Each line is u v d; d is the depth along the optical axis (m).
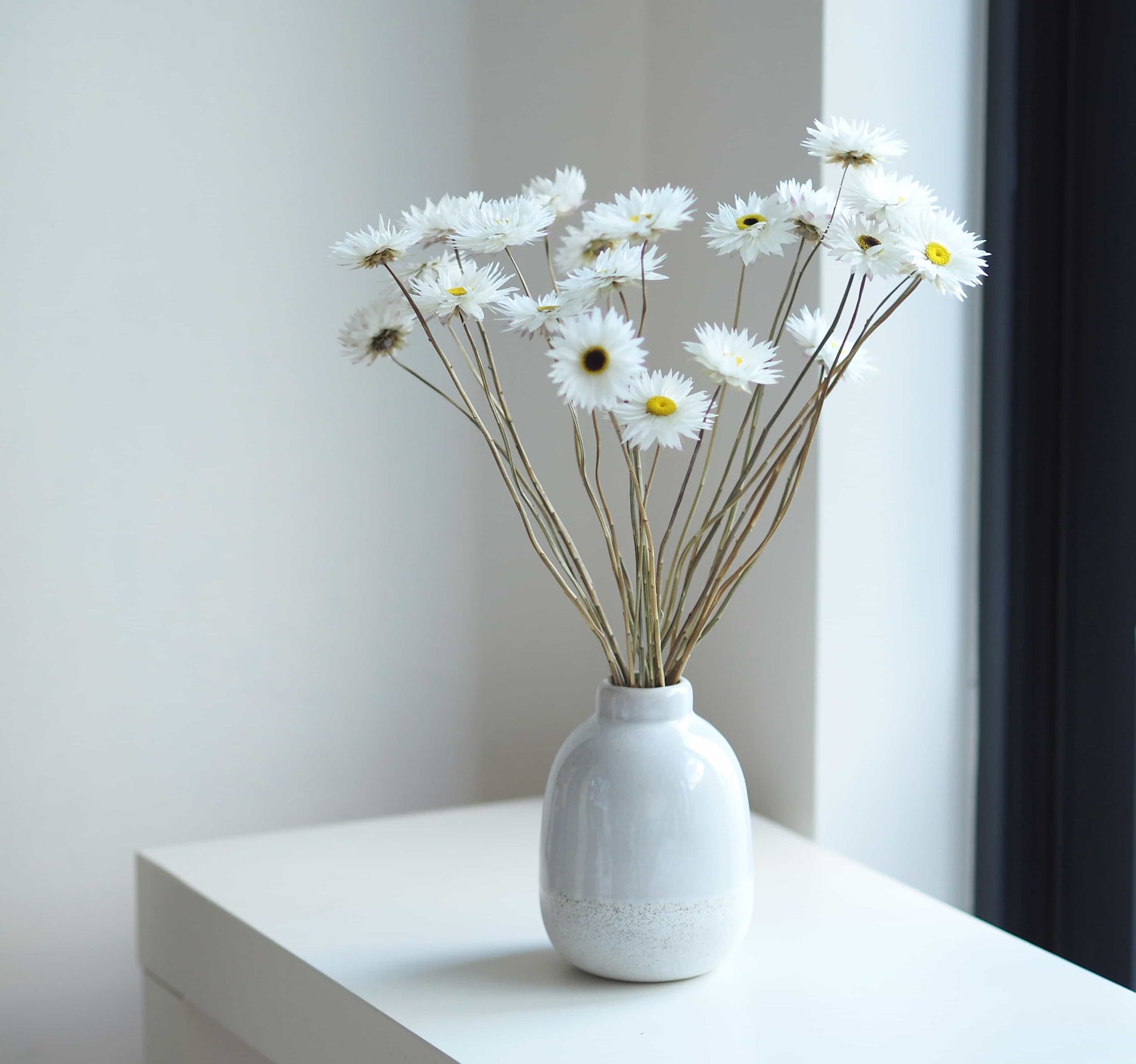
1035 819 1.53
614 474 1.66
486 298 1.18
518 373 1.64
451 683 1.64
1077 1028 1.21
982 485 1.53
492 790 1.66
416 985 1.25
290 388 1.57
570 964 1.27
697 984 1.25
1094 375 1.48
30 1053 1.52
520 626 1.66
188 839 1.56
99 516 1.52
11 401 1.49
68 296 1.50
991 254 1.50
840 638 1.48
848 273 1.46
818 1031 1.20
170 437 1.53
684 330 1.58
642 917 1.23
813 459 1.47
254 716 1.57
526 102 1.62
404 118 1.59
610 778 1.23
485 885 1.39
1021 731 1.53
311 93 1.56
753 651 1.53
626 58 1.64
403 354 1.60
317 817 1.60
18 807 1.51
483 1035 1.19
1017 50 1.49
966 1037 1.20
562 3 1.63
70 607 1.51
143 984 1.47
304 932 1.32
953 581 1.53
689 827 1.23
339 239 1.57
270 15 1.54
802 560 1.48
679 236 1.59
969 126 1.50
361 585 1.60
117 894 1.54
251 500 1.56
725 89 1.54
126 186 1.51
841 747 1.49
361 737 1.61
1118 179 1.46
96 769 1.53
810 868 1.42
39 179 1.48
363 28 1.57
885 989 1.25
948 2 1.49
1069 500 1.50
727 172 1.54
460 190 1.61
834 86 1.45
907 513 1.50
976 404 1.52
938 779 1.53
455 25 1.60
